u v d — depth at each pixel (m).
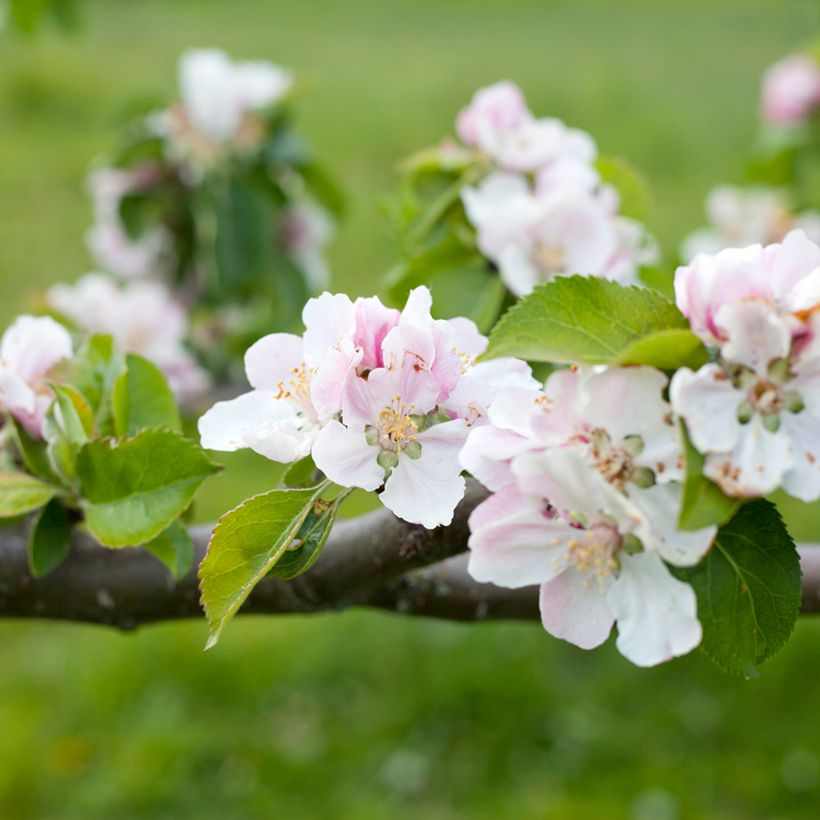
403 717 6.91
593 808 6.27
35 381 2.27
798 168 5.80
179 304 5.02
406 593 2.30
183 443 2.00
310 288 4.96
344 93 16.66
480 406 1.68
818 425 1.51
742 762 6.52
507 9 23.94
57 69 16.53
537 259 2.86
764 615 1.64
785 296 1.54
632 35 21.72
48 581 2.31
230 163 4.72
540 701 6.96
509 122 3.12
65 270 11.02
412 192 3.19
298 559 1.68
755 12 23.67
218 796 6.46
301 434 1.74
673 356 1.53
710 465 1.50
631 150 14.43
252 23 21.67
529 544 1.58
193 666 7.16
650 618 1.57
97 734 6.79
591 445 1.54
